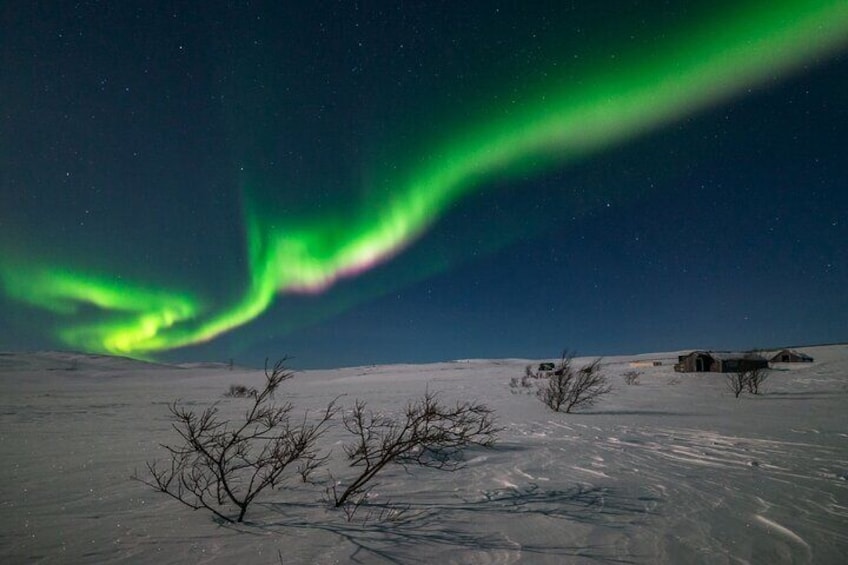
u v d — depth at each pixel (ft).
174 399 79.10
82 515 13.21
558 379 51.26
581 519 13.37
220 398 84.53
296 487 16.78
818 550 11.23
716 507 14.62
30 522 12.55
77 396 90.38
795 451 24.31
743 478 18.43
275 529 12.28
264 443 25.90
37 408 51.24
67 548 10.75
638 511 14.16
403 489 16.60
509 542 11.53
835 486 17.24
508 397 70.18
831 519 13.52
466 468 20.11
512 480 18.01
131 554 10.46
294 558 10.32
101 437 28.66
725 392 72.79
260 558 10.31
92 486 16.43
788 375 99.40
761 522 13.25
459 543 11.43
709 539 11.90
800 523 13.16
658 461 21.79
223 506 14.40
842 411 44.65
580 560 10.50
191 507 14.08
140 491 15.81
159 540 11.36
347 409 51.06
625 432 31.42
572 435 29.99
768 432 30.99
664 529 12.59
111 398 82.43
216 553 10.57
